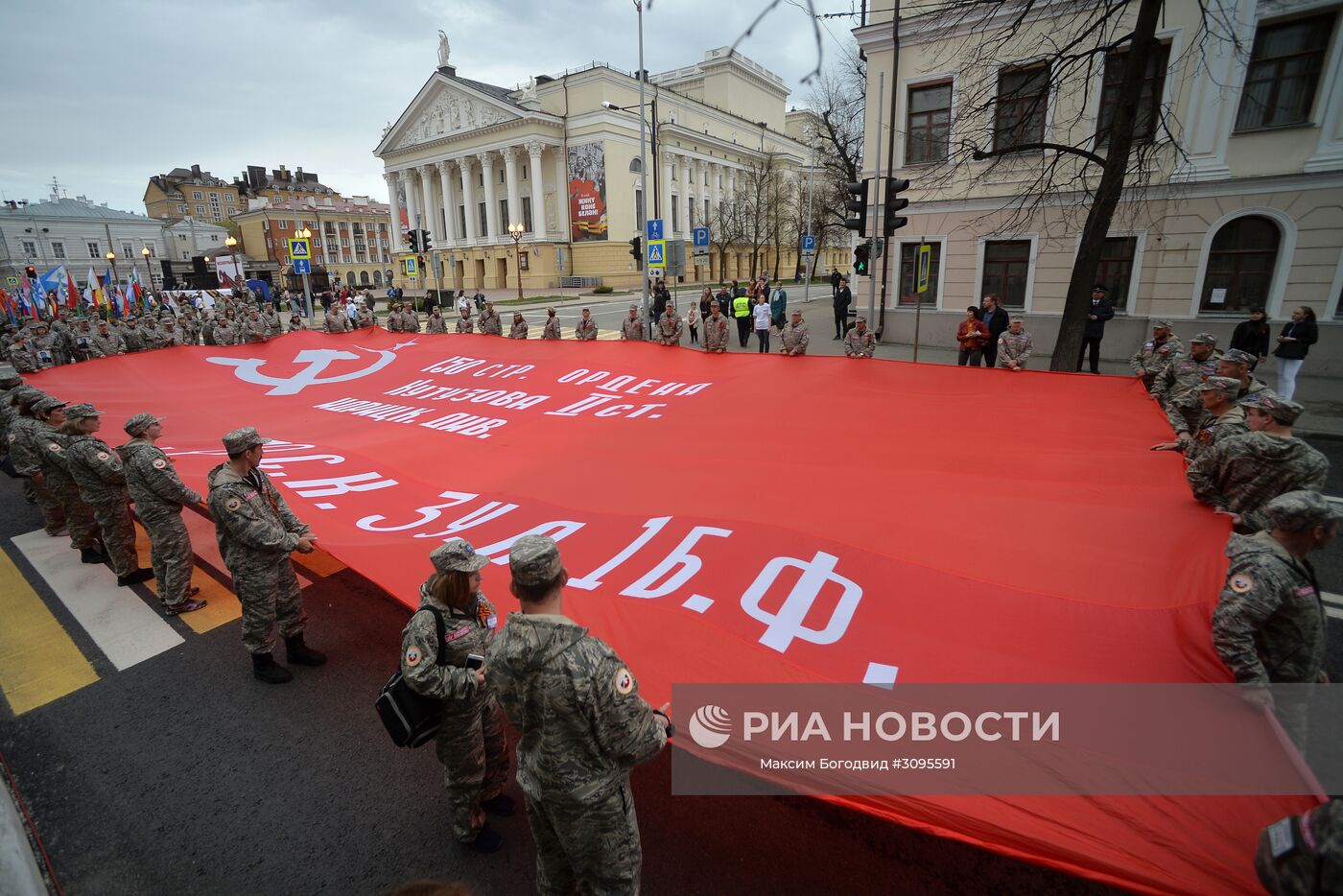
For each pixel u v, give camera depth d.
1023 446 6.09
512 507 5.45
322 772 3.64
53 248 63.81
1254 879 2.00
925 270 12.24
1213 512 4.36
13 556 6.68
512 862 3.05
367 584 5.82
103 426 9.02
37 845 3.19
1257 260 13.80
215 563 6.29
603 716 2.10
